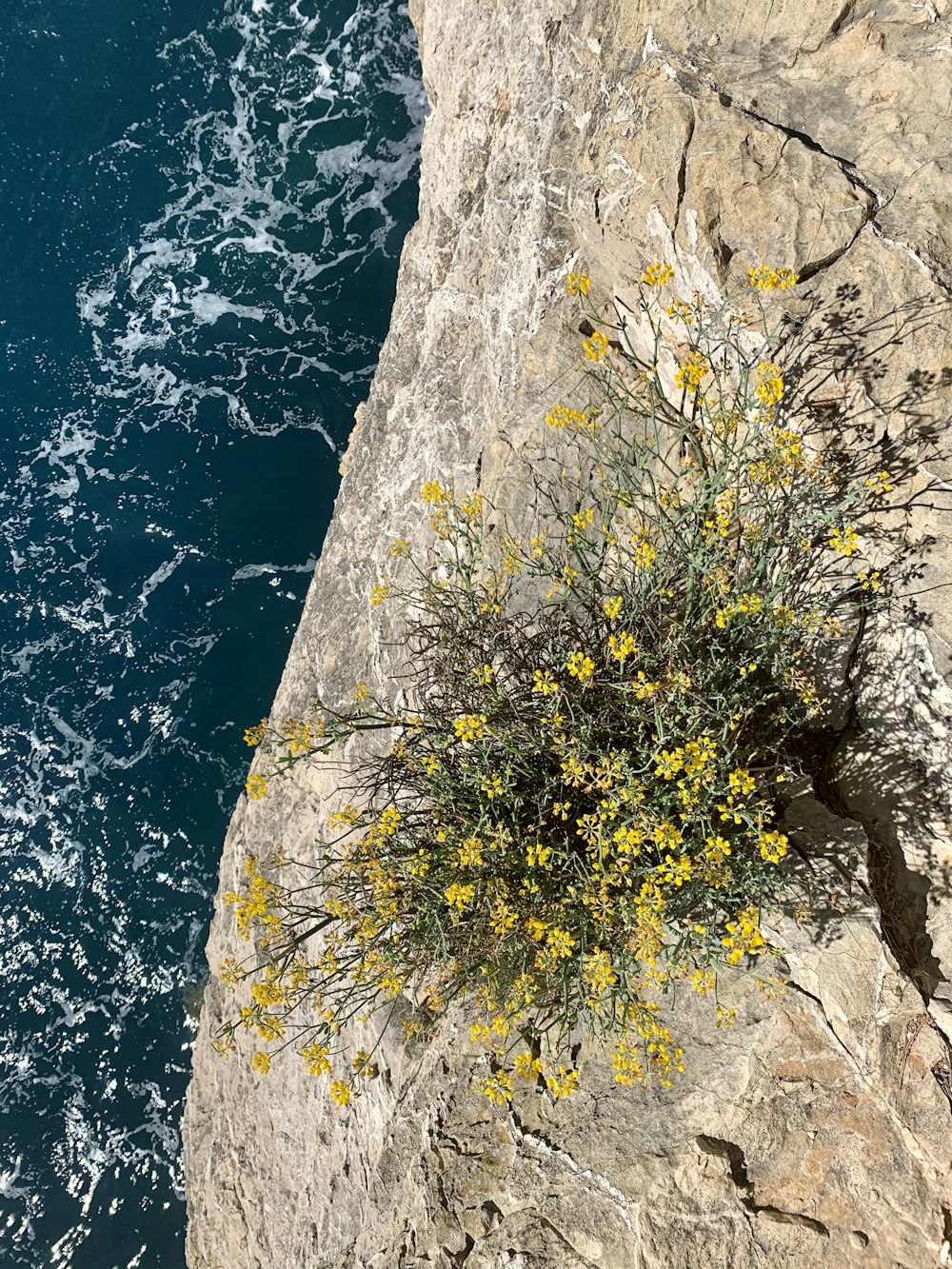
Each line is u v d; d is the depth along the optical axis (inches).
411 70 574.2
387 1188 195.0
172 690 485.7
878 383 152.6
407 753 177.9
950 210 152.0
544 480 214.8
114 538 515.2
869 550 154.7
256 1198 275.3
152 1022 432.5
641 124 179.8
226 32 590.9
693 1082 154.7
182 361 546.3
